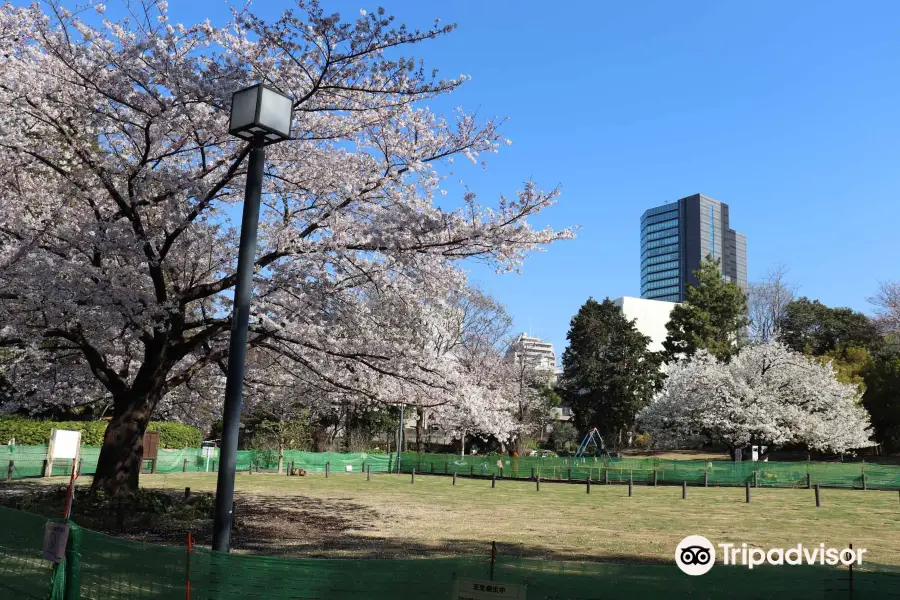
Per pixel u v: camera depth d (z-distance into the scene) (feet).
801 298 205.16
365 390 47.62
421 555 35.35
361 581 15.97
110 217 40.60
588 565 16.08
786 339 196.34
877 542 42.73
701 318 180.65
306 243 37.86
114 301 37.35
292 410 65.72
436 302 44.37
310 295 38.27
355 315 41.81
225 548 19.98
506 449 140.26
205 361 47.03
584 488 90.22
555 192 37.24
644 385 173.58
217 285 41.63
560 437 177.37
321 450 136.26
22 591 20.33
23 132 39.22
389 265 39.60
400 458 116.78
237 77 34.81
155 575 17.19
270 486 80.53
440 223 36.19
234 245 45.03
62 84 38.11
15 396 58.39
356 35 33.78
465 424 47.34
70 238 39.27
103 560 18.28
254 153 22.72
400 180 39.73
